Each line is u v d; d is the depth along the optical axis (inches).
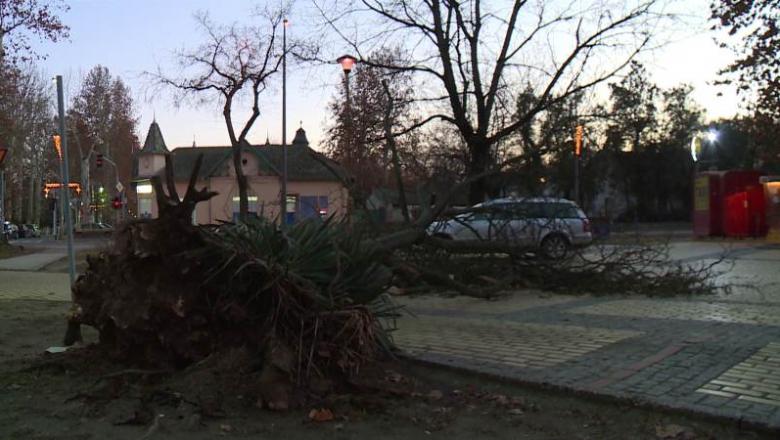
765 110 964.6
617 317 341.7
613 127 1141.7
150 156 2426.2
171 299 219.5
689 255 721.0
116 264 231.6
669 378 212.4
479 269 458.3
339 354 213.8
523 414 192.9
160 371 220.8
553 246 461.1
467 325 326.0
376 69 711.1
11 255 1061.8
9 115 1477.6
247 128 657.6
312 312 215.3
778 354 243.4
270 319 217.2
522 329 310.7
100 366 237.0
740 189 1027.9
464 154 660.1
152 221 223.6
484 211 458.0
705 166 1865.2
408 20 657.0
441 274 406.0
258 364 214.8
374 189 744.3
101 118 2844.5
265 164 2052.2
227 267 223.5
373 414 195.2
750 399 189.2
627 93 1087.0
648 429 177.0
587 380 211.3
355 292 234.8
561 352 254.2
